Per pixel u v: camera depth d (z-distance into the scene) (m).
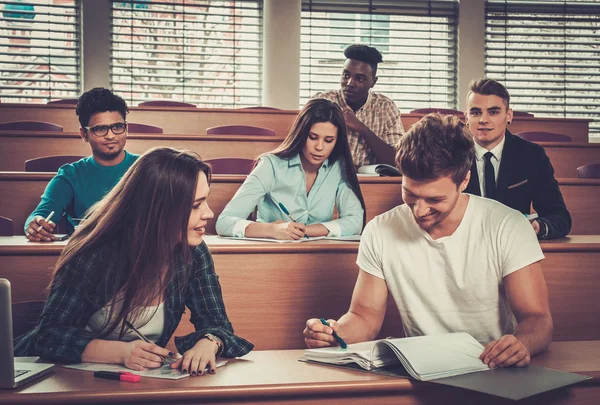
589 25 6.32
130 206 1.40
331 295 2.08
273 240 2.18
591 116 6.26
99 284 1.40
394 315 2.08
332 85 6.10
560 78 6.27
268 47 5.88
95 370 1.27
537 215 2.37
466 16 6.13
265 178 2.47
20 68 5.71
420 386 1.20
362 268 1.63
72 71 5.76
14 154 3.48
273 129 4.60
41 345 1.34
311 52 6.08
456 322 1.57
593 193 2.86
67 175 2.66
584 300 2.06
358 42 6.13
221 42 5.98
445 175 1.37
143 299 1.39
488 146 2.46
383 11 6.09
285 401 1.17
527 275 1.48
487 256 1.51
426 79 6.21
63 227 2.76
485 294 1.53
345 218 2.48
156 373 1.24
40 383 1.18
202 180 1.41
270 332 2.05
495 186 2.45
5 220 2.39
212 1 5.95
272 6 5.85
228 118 4.54
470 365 1.26
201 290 1.52
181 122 4.49
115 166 2.73
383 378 1.22
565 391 1.23
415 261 1.56
